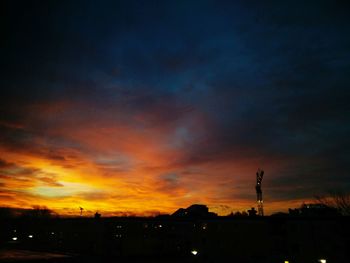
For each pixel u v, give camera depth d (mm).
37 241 52406
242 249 31422
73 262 34062
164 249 41031
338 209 32906
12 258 35188
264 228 30781
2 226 60219
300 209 37312
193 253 35062
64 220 48625
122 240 41938
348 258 25812
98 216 47438
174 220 43188
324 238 27312
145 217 44531
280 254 28719
